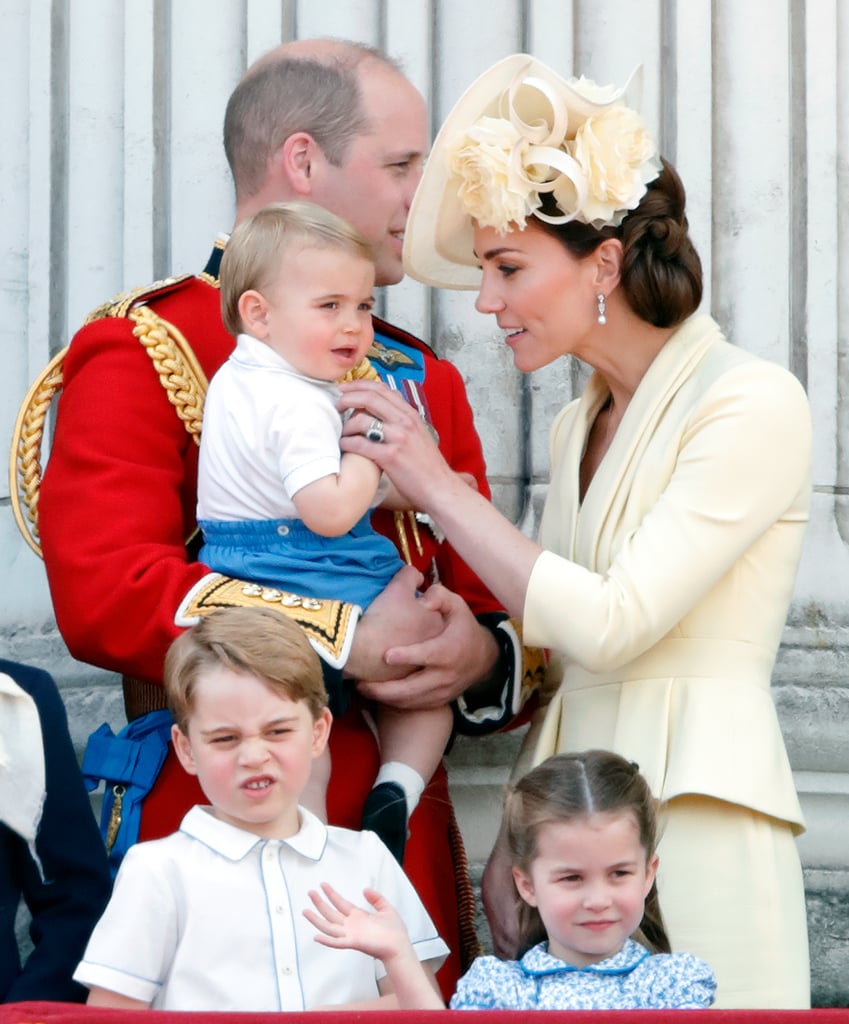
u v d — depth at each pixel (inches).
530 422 784.9
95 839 544.7
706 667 589.9
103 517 605.6
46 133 791.1
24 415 657.0
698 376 603.5
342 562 605.9
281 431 589.0
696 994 511.8
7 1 799.1
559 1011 439.8
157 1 792.3
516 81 608.4
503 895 577.9
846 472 791.1
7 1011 439.5
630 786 527.8
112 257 785.6
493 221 601.9
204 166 787.4
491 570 588.4
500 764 737.0
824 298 795.4
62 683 758.5
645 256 602.9
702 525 578.9
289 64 678.5
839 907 733.9
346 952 527.5
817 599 775.1
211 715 523.8
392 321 782.5
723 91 800.9
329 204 671.8
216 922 519.2
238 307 603.2
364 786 619.2
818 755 748.6
